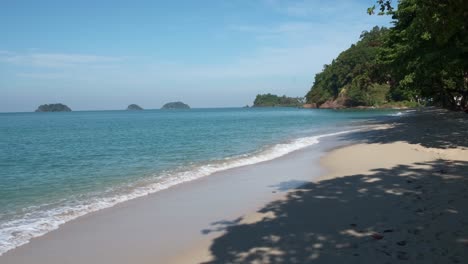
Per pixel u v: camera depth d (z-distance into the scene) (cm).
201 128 4372
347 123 4300
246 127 4281
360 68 9350
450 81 3822
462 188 820
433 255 487
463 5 695
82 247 629
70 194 1062
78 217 810
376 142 1945
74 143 2873
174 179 1217
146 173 1378
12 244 650
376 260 484
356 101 10956
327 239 577
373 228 608
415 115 4744
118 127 5297
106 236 680
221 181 1146
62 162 1794
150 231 698
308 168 1301
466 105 3878
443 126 2612
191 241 632
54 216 823
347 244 549
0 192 1112
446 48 1936
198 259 552
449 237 543
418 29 1948
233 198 918
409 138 1980
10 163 1803
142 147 2381
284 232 629
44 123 7675
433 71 2206
